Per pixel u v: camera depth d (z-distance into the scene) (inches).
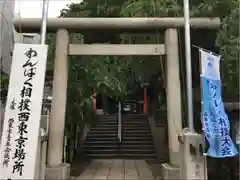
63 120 264.8
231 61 274.8
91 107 349.7
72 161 378.9
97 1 355.3
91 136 495.5
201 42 315.9
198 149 201.3
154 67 370.6
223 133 204.1
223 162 272.4
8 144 195.3
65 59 274.5
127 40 340.2
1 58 261.3
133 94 821.9
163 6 311.9
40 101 204.5
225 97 299.4
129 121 585.3
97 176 286.5
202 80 207.2
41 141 216.7
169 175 242.8
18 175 190.1
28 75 208.5
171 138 257.0
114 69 341.4
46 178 243.8
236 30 276.8
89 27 279.9
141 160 397.1
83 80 331.3
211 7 294.5
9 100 203.2
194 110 312.2
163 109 491.2
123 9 329.4
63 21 278.4
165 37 278.7
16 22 282.0
